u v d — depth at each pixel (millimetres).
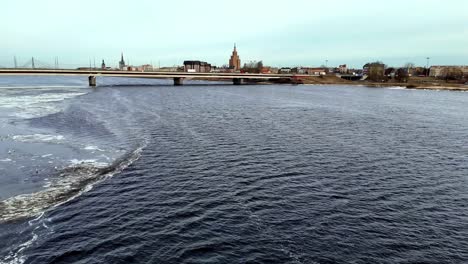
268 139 54531
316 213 27562
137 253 21375
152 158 42000
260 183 34031
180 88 183375
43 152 43469
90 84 179250
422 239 24125
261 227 24969
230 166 39469
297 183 34375
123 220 25500
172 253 21469
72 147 46469
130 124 65750
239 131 60875
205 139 53438
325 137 57438
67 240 22500
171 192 31141
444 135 62375
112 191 31000
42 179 33562
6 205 27391
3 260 20141
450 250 22875
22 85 181250
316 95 157625
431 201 30891
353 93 178375
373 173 38375
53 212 26391
